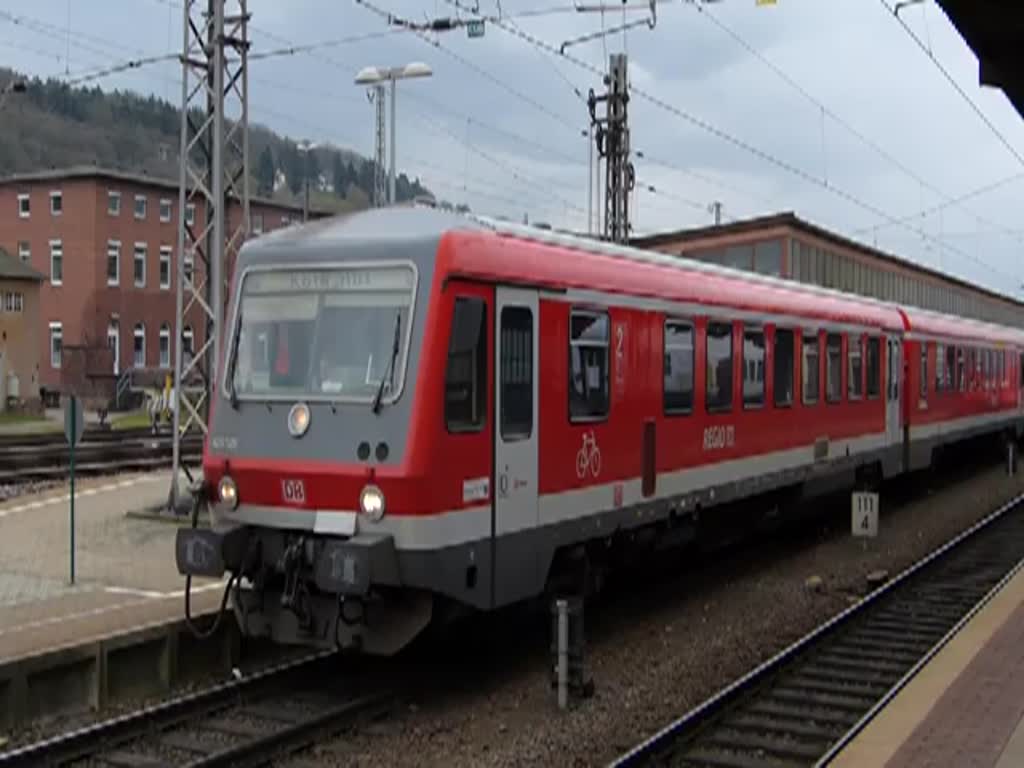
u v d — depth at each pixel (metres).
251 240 10.19
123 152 81.38
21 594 11.55
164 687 9.85
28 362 54.44
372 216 9.93
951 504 22.81
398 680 10.18
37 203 62.34
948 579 15.19
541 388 10.14
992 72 8.75
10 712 8.64
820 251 36.25
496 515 9.53
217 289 17.12
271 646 11.14
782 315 15.55
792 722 9.15
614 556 12.26
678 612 13.08
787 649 10.77
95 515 17.52
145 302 63.44
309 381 9.44
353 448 9.05
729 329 13.96
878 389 19.72
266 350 9.76
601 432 11.09
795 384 16.02
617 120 27.25
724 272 14.38
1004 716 8.05
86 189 60.81
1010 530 19.33
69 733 8.33
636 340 11.75
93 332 60.69
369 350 9.21
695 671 10.63
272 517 9.44
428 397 8.88
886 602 13.62
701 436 13.18
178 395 17.48
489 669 10.65
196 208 63.78
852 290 39.91
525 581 9.94
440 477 8.91
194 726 8.82
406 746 8.53
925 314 23.48
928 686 8.91
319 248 9.64
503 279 9.62
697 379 13.08
